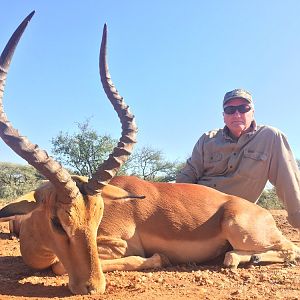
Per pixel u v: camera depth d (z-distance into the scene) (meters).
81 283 1.19
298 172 1.87
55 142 6.13
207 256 1.61
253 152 1.91
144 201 1.57
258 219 1.61
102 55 1.37
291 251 1.63
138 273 1.45
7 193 6.59
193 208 1.60
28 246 1.42
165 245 1.56
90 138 6.09
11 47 1.20
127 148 1.32
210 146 2.01
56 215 1.24
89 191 1.24
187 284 1.33
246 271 1.50
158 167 7.17
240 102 1.91
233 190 1.94
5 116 1.25
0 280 1.37
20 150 1.21
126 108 1.37
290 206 1.83
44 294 1.21
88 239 1.20
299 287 1.31
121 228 1.52
